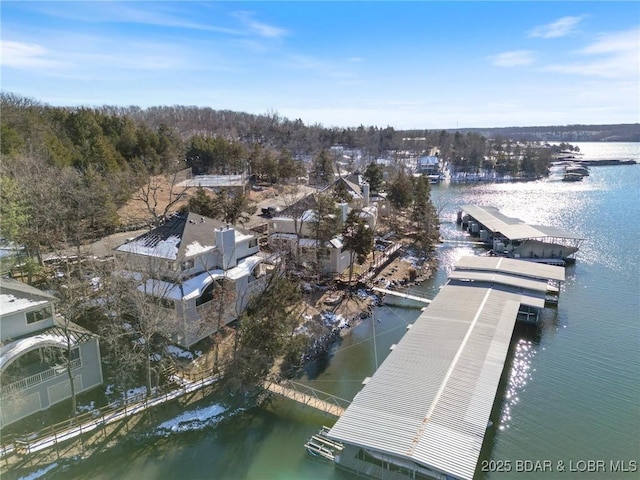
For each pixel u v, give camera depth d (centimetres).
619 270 5372
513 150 17375
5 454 2298
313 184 10169
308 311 4100
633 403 2892
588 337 3756
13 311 2511
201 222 4028
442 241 6862
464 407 2383
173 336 3353
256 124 17650
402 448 2075
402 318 4216
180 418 2708
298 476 2294
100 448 2439
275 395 2961
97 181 5169
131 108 18738
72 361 2719
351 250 4659
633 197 10094
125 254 3534
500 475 2319
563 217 8131
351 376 3238
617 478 2297
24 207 3825
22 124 6306
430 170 14625
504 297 3966
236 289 3712
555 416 2777
